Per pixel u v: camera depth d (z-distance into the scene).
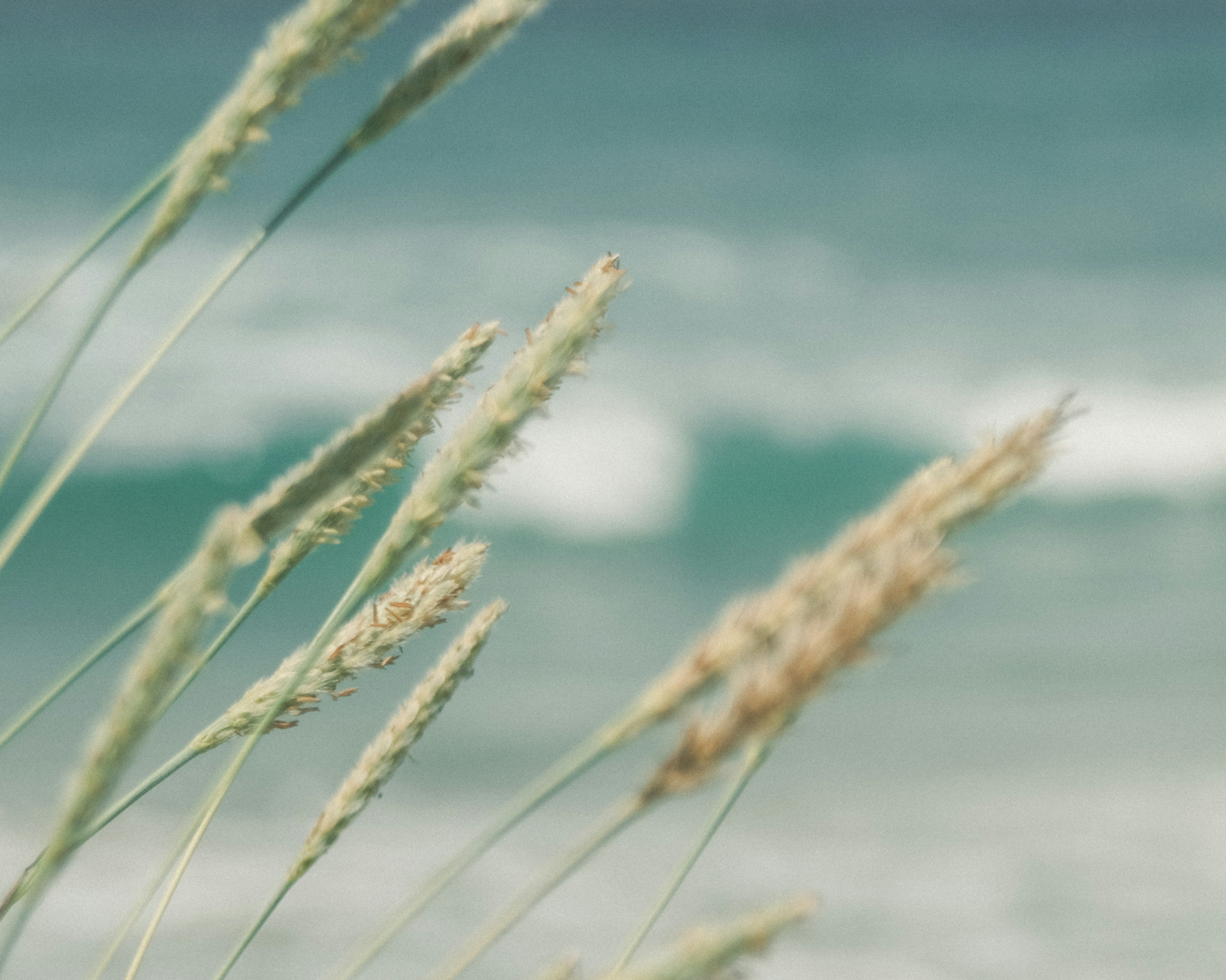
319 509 2.31
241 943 2.31
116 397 2.27
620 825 2.04
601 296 2.17
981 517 2.04
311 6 2.25
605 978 2.01
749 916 2.00
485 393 2.16
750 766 2.18
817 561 2.03
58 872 1.98
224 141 2.26
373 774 2.31
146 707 1.98
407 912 2.12
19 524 2.26
